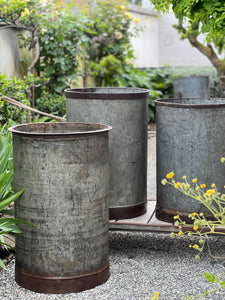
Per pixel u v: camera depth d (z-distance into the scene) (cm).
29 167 264
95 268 277
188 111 299
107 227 284
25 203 269
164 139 311
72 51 675
